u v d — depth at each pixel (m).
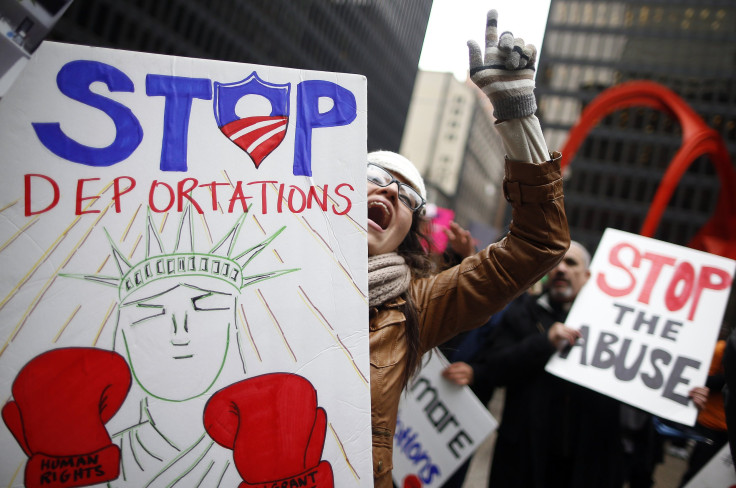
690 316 3.41
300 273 1.37
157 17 33.03
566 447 3.14
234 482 1.25
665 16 54.84
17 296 1.22
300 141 1.45
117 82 1.37
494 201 150.38
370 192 1.80
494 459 3.26
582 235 51.84
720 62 52.78
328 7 54.03
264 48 44.81
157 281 1.29
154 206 1.32
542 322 3.45
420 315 1.74
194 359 1.27
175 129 1.38
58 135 1.31
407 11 73.69
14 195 1.26
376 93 69.94
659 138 50.84
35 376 1.20
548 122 57.03
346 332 1.37
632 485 3.56
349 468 1.32
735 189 20.55
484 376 3.27
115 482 1.20
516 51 1.58
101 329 1.24
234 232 1.35
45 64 1.33
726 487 2.87
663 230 49.94
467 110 119.00
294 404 1.31
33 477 1.17
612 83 55.84
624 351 3.31
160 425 1.23
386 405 1.57
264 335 1.32
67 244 1.26
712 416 3.62
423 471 3.24
